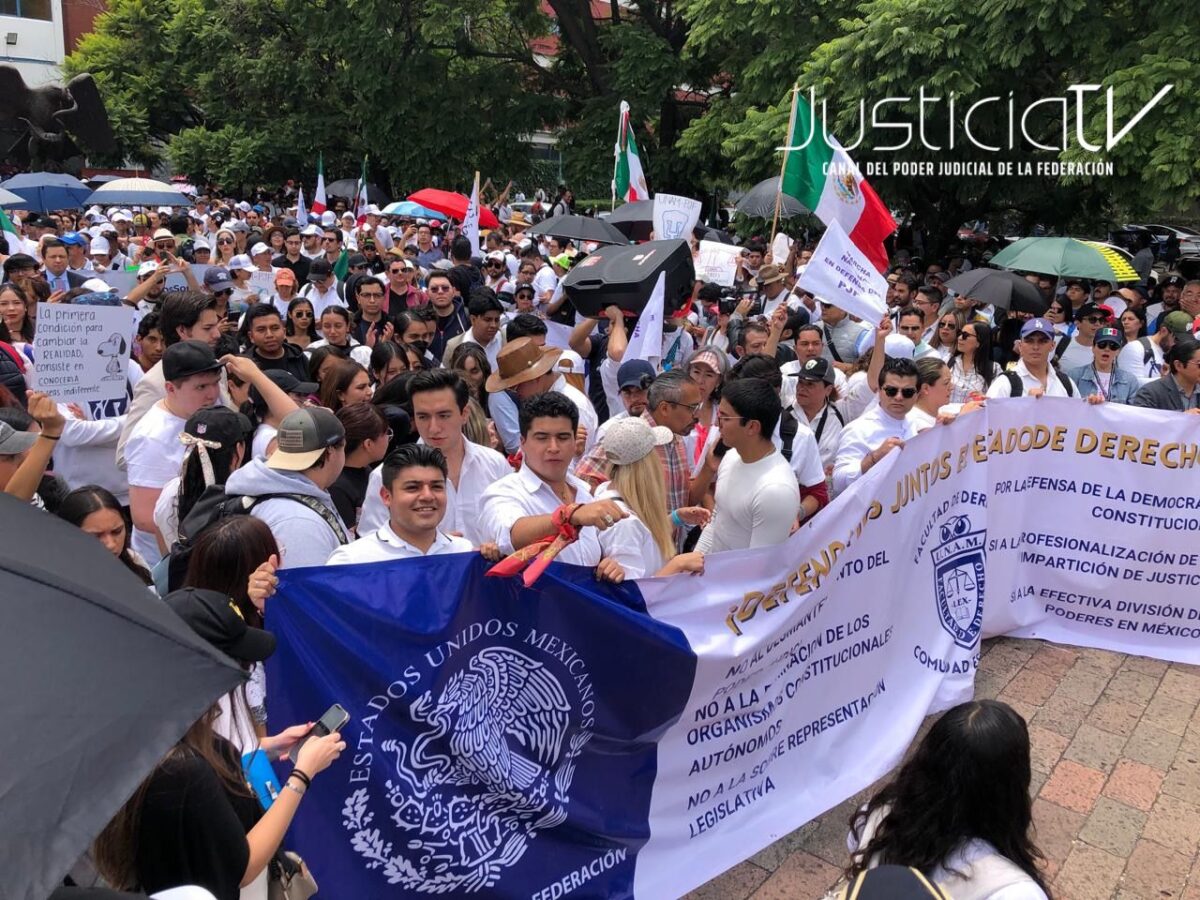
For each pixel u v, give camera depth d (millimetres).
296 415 3391
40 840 1183
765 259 11664
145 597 1577
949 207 18562
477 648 2977
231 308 8172
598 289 6492
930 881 1960
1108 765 4527
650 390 4613
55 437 3391
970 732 2143
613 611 3244
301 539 3258
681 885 3504
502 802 3066
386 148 26109
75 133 27109
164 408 4258
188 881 1957
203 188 31453
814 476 4930
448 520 4211
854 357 7719
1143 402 6320
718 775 3719
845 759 4246
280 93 29172
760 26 16922
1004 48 13133
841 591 4125
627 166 11117
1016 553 5586
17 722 1277
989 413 5004
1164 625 5570
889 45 13672
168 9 33812
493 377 5246
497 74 26406
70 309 4684
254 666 2631
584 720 3260
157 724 1364
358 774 2746
